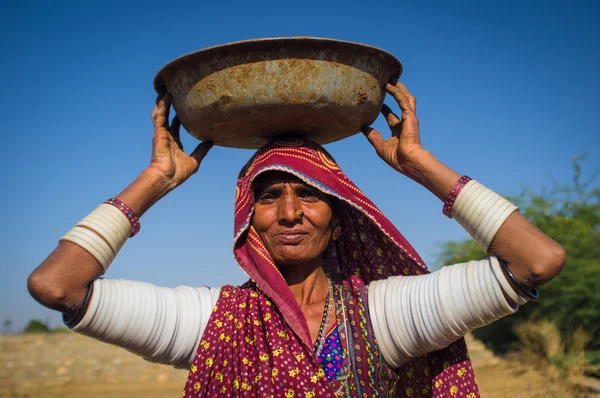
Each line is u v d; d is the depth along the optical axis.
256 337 2.67
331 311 2.80
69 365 14.71
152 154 2.88
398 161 2.87
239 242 2.85
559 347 11.07
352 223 3.05
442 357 2.83
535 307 12.27
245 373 2.61
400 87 2.93
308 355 2.63
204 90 2.64
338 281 2.98
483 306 2.53
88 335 2.63
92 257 2.60
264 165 2.74
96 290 2.60
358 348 2.69
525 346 12.14
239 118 2.70
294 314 2.66
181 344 2.75
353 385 2.62
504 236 2.53
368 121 2.94
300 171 2.71
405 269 3.05
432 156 2.79
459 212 2.65
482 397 9.37
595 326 11.57
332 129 2.86
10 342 18.22
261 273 2.74
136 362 15.01
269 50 2.52
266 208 2.79
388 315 2.72
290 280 2.87
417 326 2.64
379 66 2.75
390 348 2.73
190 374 2.64
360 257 3.03
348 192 2.81
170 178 2.87
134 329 2.64
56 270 2.53
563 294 11.73
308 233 2.75
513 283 2.49
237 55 2.54
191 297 2.84
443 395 2.78
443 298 2.58
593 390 9.22
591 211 14.73
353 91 2.67
